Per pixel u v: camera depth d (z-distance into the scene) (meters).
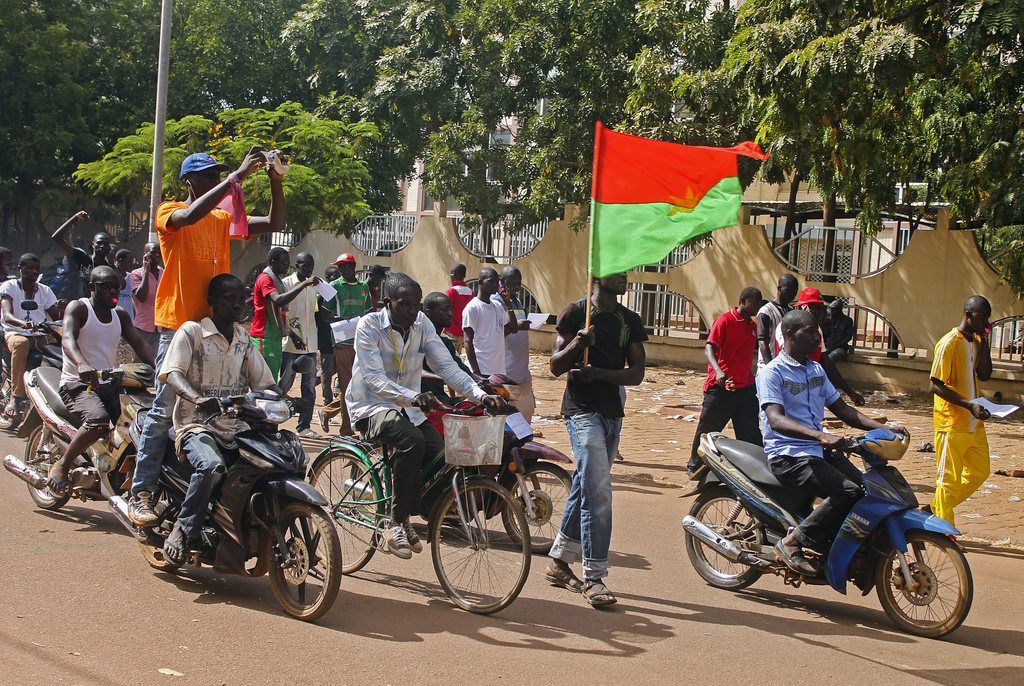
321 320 11.11
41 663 4.41
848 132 12.96
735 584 6.21
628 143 5.88
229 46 23.44
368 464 5.95
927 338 15.91
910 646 5.30
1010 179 13.45
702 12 16.77
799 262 17.17
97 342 6.91
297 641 4.87
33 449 7.44
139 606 5.29
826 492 5.68
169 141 16.97
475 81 19.88
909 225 17.89
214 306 5.68
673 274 18.64
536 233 20.31
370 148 21.00
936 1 11.28
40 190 23.73
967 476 7.16
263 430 5.51
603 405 5.83
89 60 23.36
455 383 5.86
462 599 5.57
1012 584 6.58
